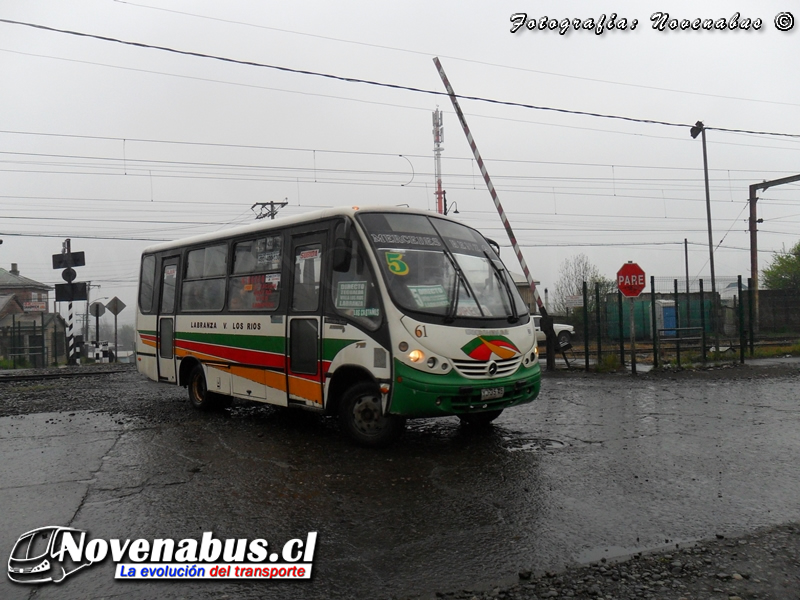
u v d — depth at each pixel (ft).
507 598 11.79
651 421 27.58
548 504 16.85
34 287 182.70
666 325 82.43
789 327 86.38
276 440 25.08
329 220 24.64
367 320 22.53
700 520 15.55
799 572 12.55
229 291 29.89
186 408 33.65
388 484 18.84
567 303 104.88
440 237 24.57
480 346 22.02
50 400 38.17
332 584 12.60
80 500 18.01
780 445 22.81
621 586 12.16
